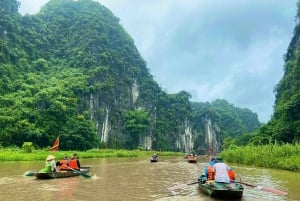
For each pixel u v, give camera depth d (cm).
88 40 12719
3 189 1711
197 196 1602
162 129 13888
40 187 1791
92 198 1506
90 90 10825
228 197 1520
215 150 17338
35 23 13138
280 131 7188
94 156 6100
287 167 3356
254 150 4394
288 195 1714
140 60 14900
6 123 7262
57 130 8231
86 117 9894
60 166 2367
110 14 15475
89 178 2327
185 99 16150
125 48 14238
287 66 9706
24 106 8181
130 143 12156
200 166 4097
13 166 3145
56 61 12469
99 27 13625
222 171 1644
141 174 2809
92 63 12062
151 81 14712
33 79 9975
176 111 15312
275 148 3909
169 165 4291
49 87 9756
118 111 12081
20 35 11606
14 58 10394
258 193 1764
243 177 2636
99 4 15425
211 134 17588
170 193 1695
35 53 11950
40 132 7638
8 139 7075
